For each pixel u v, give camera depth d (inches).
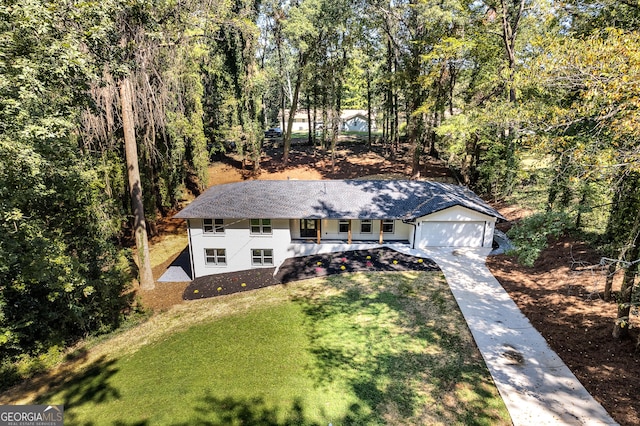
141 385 463.8
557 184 456.4
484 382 420.2
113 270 637.9
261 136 1419.8
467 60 1038.4
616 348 437.4
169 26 737.0
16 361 520.7
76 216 572.7
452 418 375.2
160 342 565.3
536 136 450.3
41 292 551.5
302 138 2063.2
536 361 448.1
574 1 504.1
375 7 1055.0
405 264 756.6
